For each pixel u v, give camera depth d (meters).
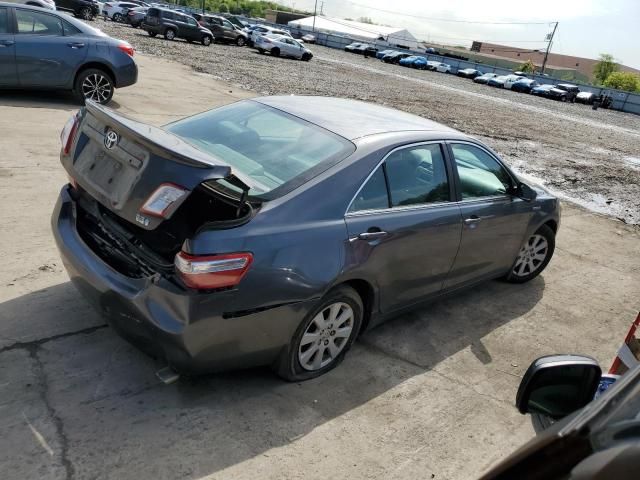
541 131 19.73
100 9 45.38
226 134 3.78
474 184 4.41
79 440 2.77
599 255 7.04
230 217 3.18
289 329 3.15
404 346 4.14
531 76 64.19
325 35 77.69
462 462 3.09
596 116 36.59
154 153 2.73
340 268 3.23
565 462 1.24
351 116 4.05
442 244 4.02
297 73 25.23
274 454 2.89
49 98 10.33
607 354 4.58
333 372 3.64
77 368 3.27
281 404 3.26
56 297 3.93
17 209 5.23
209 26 37.50
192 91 14.09
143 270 2.95
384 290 3.70
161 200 2.63
